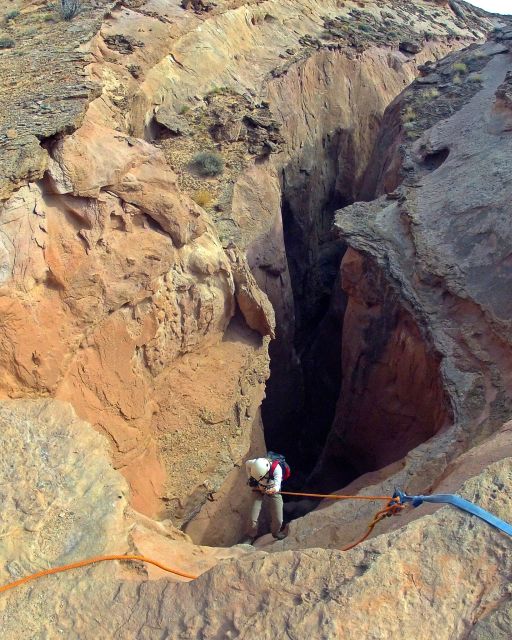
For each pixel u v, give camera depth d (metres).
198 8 26.86
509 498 5.55
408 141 21.11
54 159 10.16
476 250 14.32
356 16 38.03
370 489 9.98
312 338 23.58
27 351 9.37
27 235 9.66
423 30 41.19
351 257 16.59
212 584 5.62
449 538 5.34
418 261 14.84
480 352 12.46
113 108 17.53
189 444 12.12
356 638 4.89
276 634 5.05
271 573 5.53
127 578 6.10
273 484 10.08
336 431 17.34
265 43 29.08
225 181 19.78
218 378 13.00
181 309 12.17
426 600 5.04
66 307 10.08
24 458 7.03
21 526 6.45
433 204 16.44
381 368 15.44
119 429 10.59
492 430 10.80
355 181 29.94
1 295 9.12
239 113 22.48
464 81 24.28
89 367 10.31
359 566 5.36
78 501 6.78
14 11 25.17
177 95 22.38
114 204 10.95
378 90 32.06
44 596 5.93
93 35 19.83
